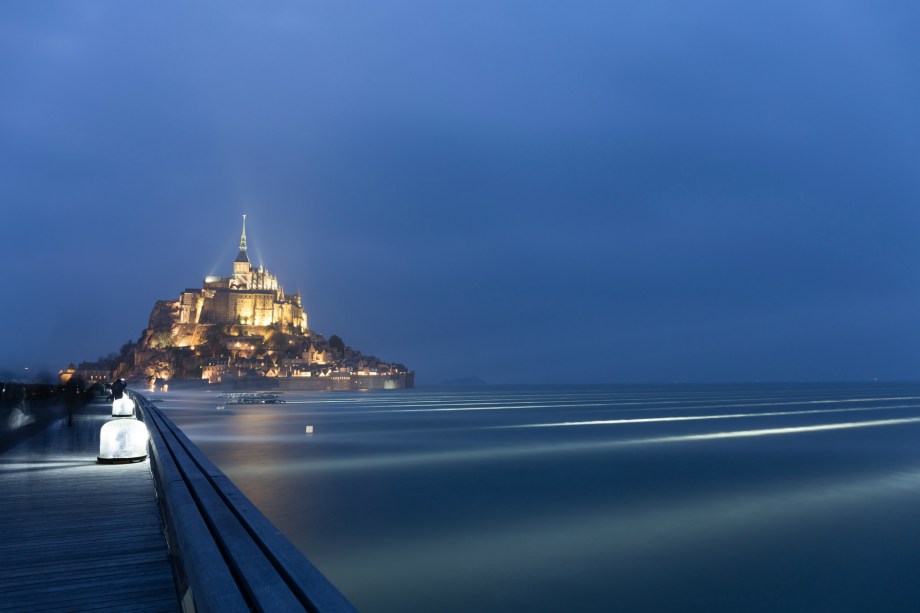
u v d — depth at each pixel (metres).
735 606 19.66
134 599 7.82
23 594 7.99
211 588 4.45
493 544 25.53
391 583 20.98
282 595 4.28
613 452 58.34
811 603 20.20
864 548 25.86
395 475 42.97
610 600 19.89
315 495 35.34
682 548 25.53
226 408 141.75
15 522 12.06
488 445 64.06
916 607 19.70
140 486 15.95
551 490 37.69
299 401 195.38
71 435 31.14
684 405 176.25
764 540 26.92
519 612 18.75
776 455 57.03
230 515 6.94
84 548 10.21
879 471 47.34
